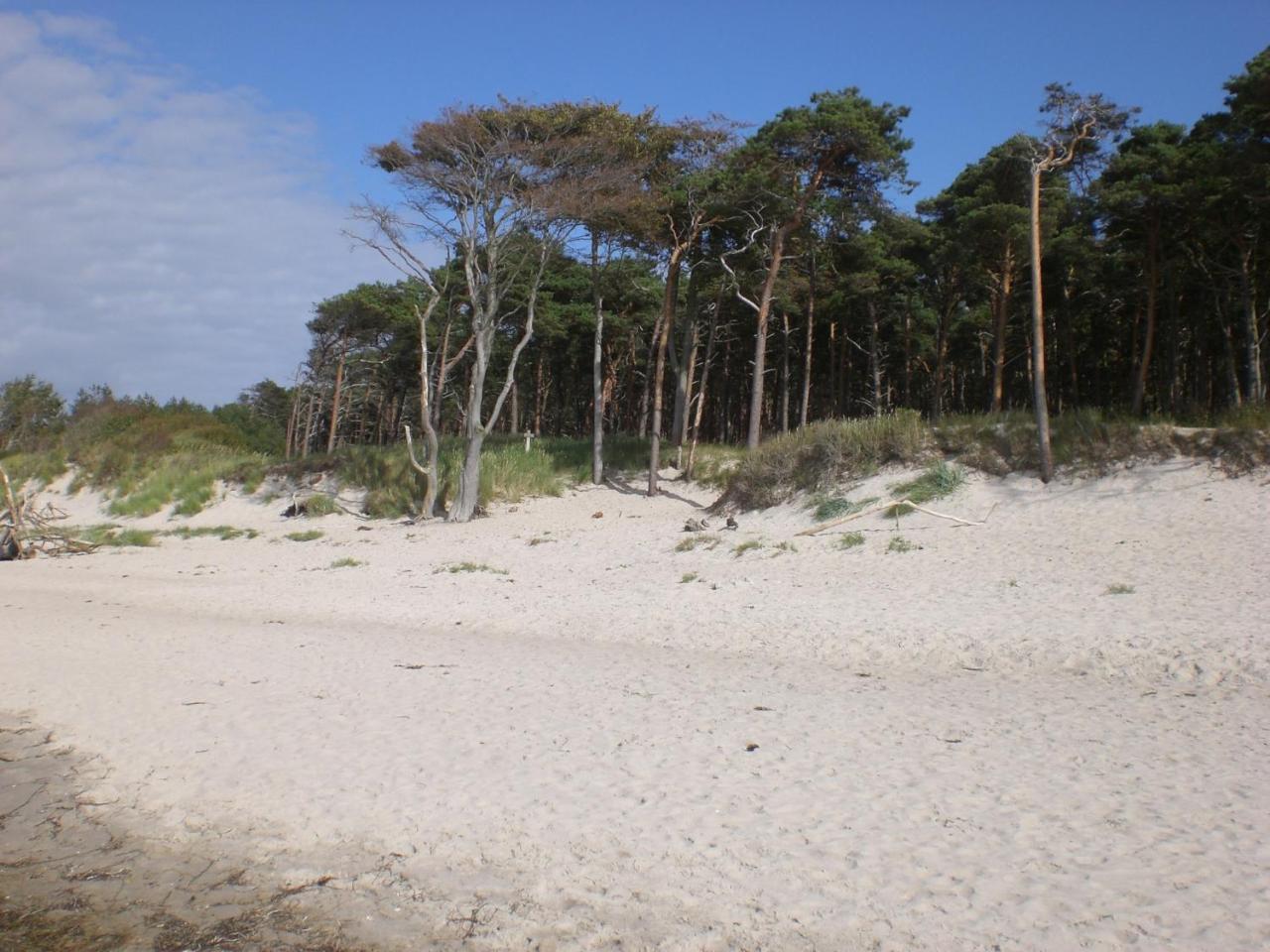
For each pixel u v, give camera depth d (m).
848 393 48.94
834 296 36.69
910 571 15.38
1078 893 5.03
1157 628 10.78
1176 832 5.72
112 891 5.64
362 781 7.05
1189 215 27.20
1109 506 17.55
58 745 8.12
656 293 40.41
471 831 6.16
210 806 6.74
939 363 37.38
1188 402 30.48
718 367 48.31
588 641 12.83
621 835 6.00
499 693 9.58
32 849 6.21
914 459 21.14
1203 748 7.27
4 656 11.40
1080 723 8.09
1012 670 10.20
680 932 4.89
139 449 35.16
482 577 18.47
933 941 4.66
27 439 44.16
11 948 5.05
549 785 6.87
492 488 27.61
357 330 47.19
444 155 25.52
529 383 55.41
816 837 5.85
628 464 30.47
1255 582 12.44
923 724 8.22
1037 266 19.48
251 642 12.56
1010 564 15.05
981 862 5.44
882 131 29.03
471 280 26.23
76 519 31.30
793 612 13.39
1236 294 31.95
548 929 5.00
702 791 6.66
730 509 23.41
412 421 58.94
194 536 27.31
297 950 4.95
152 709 9.04
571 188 25.11
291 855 5.99
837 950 4.64
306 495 29.34
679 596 15.22
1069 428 20.11
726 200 27.28
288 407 72.06
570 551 20.89
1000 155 30.11
